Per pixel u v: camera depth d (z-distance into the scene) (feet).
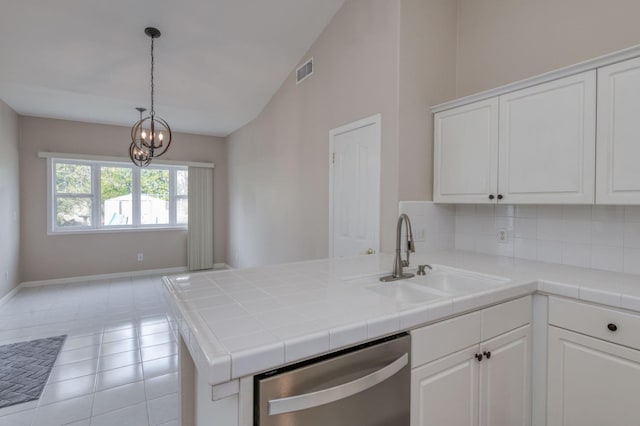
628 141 5.10
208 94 13.94
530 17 7.29
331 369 3.18
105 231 18.35
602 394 4.69
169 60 11.69
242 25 10.40
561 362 5.12
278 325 3.29
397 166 7.77
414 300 4.99
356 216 9.12
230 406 3.03
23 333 10.96
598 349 4.74
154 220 20.04
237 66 12.28
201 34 10.65
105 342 10.31
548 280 5.33
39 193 16.62
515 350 5.11
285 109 13.08
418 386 3.90
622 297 4.49
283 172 13.26
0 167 13.50
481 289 4.75
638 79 4.99
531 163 6.27
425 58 8.13
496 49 7.91
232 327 3.23
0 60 10.80
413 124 7.94
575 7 6.58
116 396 7.55
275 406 2.84
